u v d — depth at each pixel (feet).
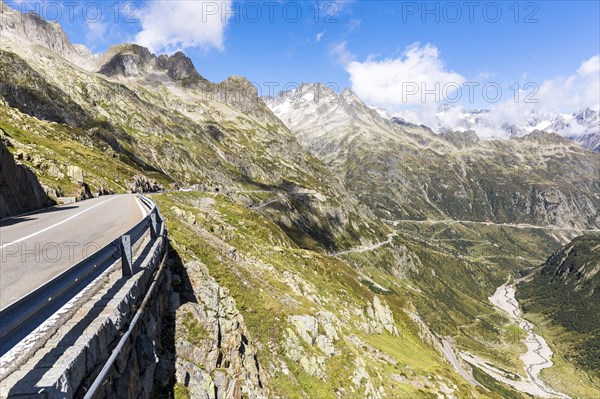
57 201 156.97
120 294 38.45
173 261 94.94
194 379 66.39
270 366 122.83
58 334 28.71
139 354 45.03
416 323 547.90
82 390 27.07
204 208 345.72
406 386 212.43
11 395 21.49
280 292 166.20
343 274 398.01
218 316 90.99
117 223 95.35
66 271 31.48
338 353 156.87
